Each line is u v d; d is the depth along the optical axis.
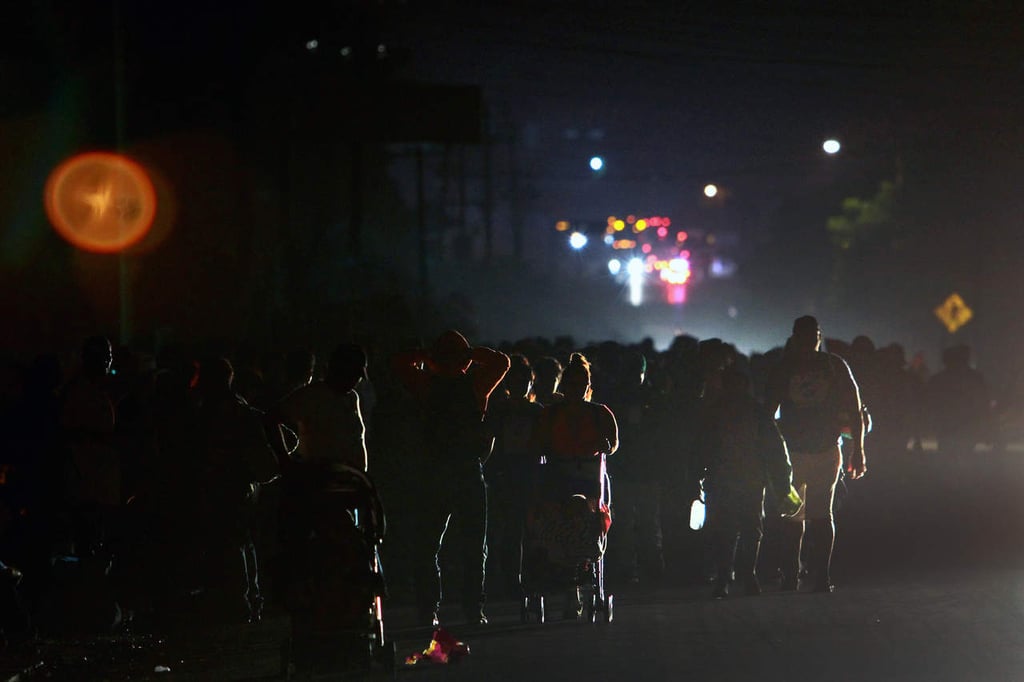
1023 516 63.44
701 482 42.44
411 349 40.34
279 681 30.48
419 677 30.45
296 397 31.20
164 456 38.47
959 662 30.50
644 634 35.56
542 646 34.19
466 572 38.66
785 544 43.56
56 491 37.91
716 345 46.59
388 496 41.00
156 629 38.59
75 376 38.62
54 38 76.25
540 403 44.75
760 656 31.89
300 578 29.39
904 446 66.44
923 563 48.94
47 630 37.72
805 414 42.62
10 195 76.31
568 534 37.00
